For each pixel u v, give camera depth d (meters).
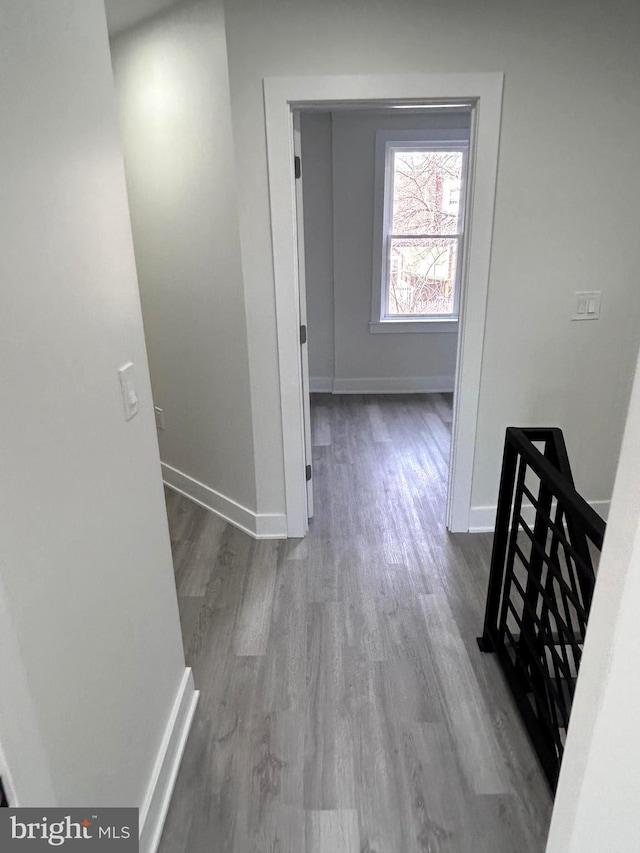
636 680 0.81
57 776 0.95
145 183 2.65
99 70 1.17
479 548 2.67
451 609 2.26
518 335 2.46
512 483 1.81
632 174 2.24
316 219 4.62
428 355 5.02
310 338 4.99
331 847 1.41
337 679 1.92
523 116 2.14
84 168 1.10
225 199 2.29
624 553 0.76
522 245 2.32
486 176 2.21
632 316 2.45
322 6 2.00
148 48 2.35
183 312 2.74
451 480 2.74
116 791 1.21
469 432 2.60
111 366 1.21
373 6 2.00
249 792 1.55
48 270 0.95
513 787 1.55
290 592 2.38
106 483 1.17
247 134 2.15
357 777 1.58
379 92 2.09
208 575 2.50
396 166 4.55
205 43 2.12
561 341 2.47
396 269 4.84
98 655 1.12
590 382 2.54
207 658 2.03
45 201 0.94
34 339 0.90
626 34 2.06
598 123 2.16
